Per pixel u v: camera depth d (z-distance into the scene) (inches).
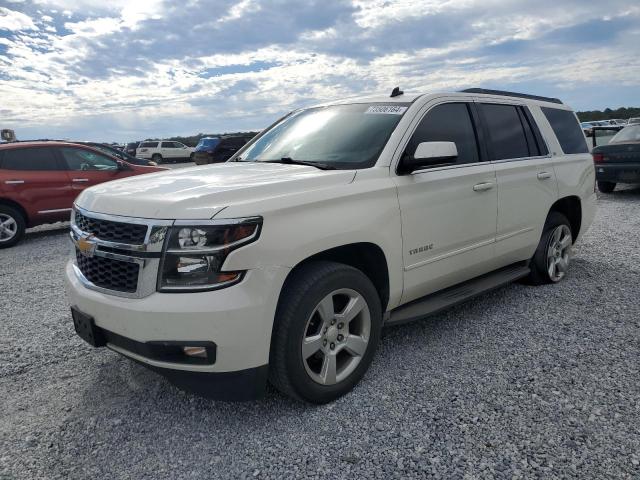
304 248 108.7
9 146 353.4
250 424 112.1
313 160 143.1
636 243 271.6
